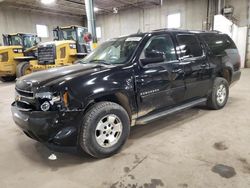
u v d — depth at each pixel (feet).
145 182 6.99
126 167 7.92
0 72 32.53
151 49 10.23
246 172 7.22
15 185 7.18
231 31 40.22
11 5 52.31
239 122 11.93
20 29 55.72
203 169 7.51
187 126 11.66
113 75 8.79
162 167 7.78
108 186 6.91
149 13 57.06
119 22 63.46
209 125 11.66
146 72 9.69
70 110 7.74
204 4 47.93
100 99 8.79
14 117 8.77
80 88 7.95
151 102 10.07
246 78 28.04
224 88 14.37
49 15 61.52
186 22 51.44
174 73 10.76
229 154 8.46
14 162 8.67
